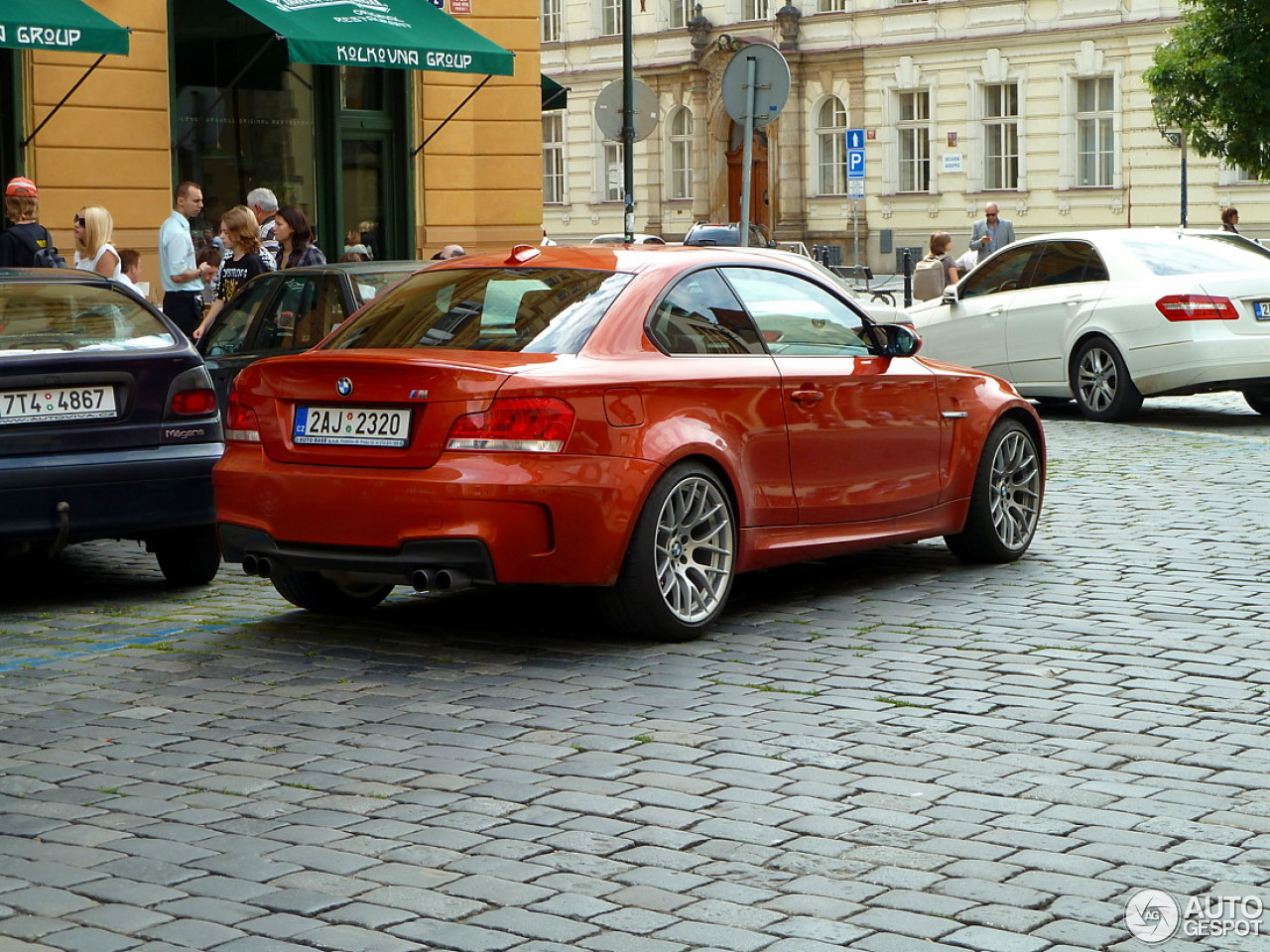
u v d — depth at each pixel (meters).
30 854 4.67
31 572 9.23
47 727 5.98
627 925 4.12
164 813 5.01
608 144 53.12
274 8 17.41
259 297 11.15
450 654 6.96
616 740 5.69
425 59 17.84
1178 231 16.00
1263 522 9.93
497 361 6.77
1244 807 4.96
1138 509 10.47
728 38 48.97
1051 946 3.99
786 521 7.58
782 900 4.28
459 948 4.00
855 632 7.29
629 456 6.81
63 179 17.11
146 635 7.50
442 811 4.98
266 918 4.19
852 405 7.88
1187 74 28.06
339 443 6.86
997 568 8.71
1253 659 6.73
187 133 18.20
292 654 7.05
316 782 5.28
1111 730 5.78
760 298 7.73
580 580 6.75
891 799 5.06
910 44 45.19
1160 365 14.95
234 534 7.14
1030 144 43.31
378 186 20.14
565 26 53.34
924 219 45.66
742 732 5.77
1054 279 16.00
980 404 8.64
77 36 15.12
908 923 4.12
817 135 48.06
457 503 6.56
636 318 7.10
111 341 8.19
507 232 21.05
